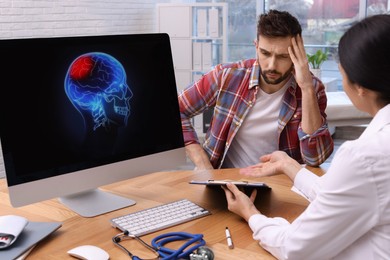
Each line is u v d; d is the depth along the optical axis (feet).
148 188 5.55
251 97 6.80
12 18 15.72
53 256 3.89
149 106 5.20
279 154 5.20
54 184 4.53
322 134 6.43
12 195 4.27
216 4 18.10
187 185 5.64
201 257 3.61
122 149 4.99
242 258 3.81
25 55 4.31
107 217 4.68
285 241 3.60
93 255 3.75
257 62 6.82
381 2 19.65
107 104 4.86
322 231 3.30
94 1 18.62
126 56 4.99
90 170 4.76
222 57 18.76
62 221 4.60
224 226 4.43
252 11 21.59
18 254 3.82
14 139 4.27
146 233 4.27
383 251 3.16
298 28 6.18
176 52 18.37
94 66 4.75
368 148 3.10
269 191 5.32
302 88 6.37
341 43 3.18
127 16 20.26
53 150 4.51
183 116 7.11
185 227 4.42
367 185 3.07
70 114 4.60
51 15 16.99
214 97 7.06
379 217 3.09
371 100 3.22
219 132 6.97
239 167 7.03
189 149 6.97
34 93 4.37
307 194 4.69
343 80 3.26
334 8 20.20
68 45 4.57
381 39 2.95
